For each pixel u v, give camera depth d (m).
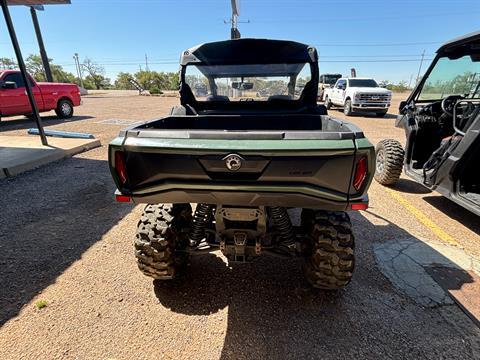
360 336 1.97
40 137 7.14
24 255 2.83
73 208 3.88
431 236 3.22
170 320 2.11
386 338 1.95
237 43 3.11
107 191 4.46
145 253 2.20
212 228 2.36
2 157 5.72
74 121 11.12
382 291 2.37
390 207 3.99
